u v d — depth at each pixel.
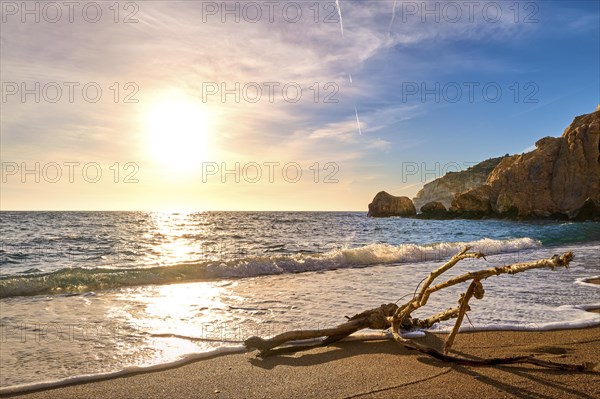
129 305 7.86
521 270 4.24
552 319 6.53
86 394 3.90
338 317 6.92
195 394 3.91
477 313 6.91
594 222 50.06
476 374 4.35
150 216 101.38
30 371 4.52
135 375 4.38
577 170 57.47
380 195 91.12
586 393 3.88
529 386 4.04
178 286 9.90
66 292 9.15
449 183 124.06
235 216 108.81
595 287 9.34
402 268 13.25
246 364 4.71
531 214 59.59
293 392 3.94
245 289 9.55
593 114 60.81
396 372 4.43
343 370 4.51
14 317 6.92
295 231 44.00
